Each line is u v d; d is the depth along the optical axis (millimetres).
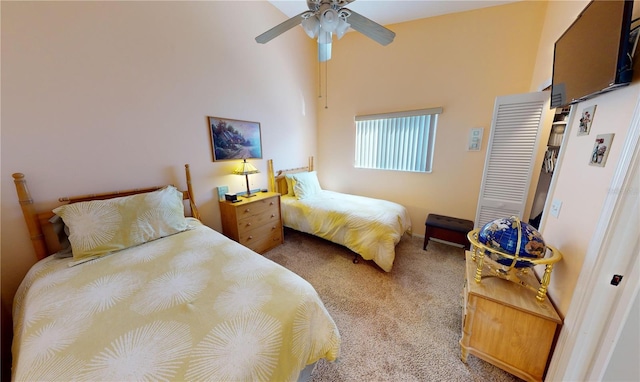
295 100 3371
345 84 3479
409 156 3139
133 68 1786
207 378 695
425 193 3109
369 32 1528
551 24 2000
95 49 1595
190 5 2064
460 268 2359
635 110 749
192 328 862
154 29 1867
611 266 829
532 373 1148
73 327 877
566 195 1195
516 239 1157
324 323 1125
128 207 1595
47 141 1467
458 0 2330
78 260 1361
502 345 1202
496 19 2375
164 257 1415
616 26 809
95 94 1625
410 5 2449
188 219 2078
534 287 1230
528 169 2096
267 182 3104
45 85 1428
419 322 1637
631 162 756
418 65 2855
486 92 2535
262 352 802
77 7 1499
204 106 2283
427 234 2738
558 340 1044
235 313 938
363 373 1268
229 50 2422
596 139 986
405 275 2232
